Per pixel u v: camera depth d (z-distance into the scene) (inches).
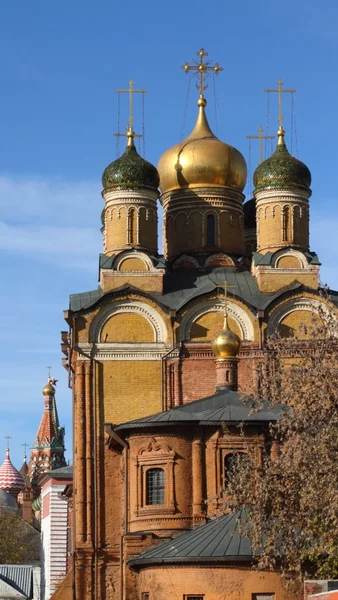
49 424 6181.1
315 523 1771.7
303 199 2962.6
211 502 2354.8
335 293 2819.9
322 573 1822.1
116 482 2637.8
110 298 2743.6
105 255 2886.3
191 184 3078.2
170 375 2721.5
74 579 2593.5
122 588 2370.8
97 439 2669.8
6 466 6486.2
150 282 2810.0
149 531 2372.0
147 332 2743.6
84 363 2709.2
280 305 2773.1
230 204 3085.6
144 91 3034.0
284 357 2352.4
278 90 3053.6
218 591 2039.9
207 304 2768.2
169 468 2395.4
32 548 4872.0
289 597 2005.4
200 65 3230.8
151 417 2450.8
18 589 4128.9
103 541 2605.8
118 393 2701.8
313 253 2876.5
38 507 5536.4
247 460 2057.1
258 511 1830.7
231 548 2049.7
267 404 2423.7
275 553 1847.9
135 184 2901.1
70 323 2751.0
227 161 3078.2
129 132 2979.8
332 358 1855.3
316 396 1790.1
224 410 2420.0
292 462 1780.3
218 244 3046.3
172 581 2084.2
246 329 2755.9
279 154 2984.7
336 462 1729.8
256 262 2856.8
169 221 3095.5
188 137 3189.0
